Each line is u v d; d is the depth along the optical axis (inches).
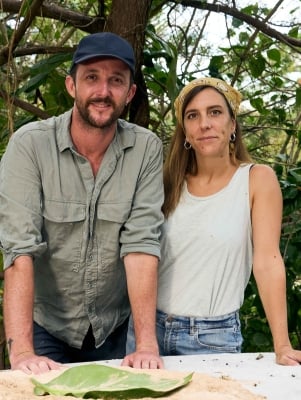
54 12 145.5
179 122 113.7
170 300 110.0
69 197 108.2
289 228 149.9
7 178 107.0
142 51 141.6
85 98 105.7
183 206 112.0
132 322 116.3
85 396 83.1
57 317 114.5
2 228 106.3
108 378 87.3
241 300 110.7
